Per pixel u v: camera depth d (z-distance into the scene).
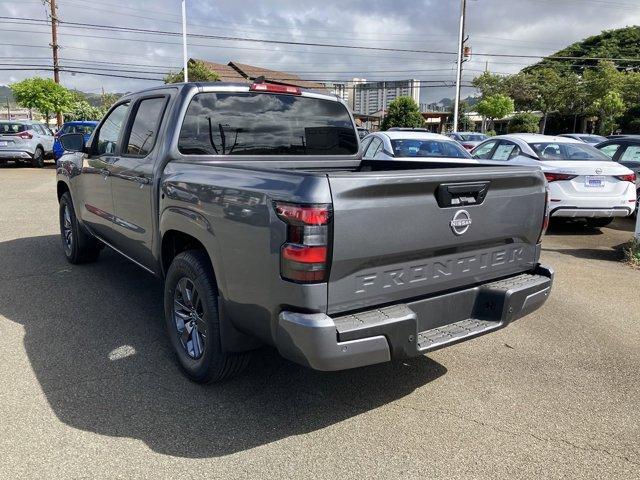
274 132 4.37
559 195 8.34
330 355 2.65
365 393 3.59
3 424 3.11
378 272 2.86
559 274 6.56
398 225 2.84
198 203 3.31
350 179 2.65
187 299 3.64
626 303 5.51
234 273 3.04
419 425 3.22
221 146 4.12
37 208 10.62
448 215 3.06
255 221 2.83
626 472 2.83
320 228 2.58
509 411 3.41
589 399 3.58
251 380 3.72
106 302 5.14
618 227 9.87
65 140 5.43
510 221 3.45
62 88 31.55
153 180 3.96
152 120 4.25
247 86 4.20
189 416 3.24
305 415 3.30
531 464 2.88
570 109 52.38
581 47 91.31
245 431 3.11
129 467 2.76
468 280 3.34
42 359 3.94
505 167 3.49
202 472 2.74
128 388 3.55
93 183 5.29
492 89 57.50
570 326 4.86
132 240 4.55
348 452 2.94
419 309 3.11
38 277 5.90
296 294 2.66
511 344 4.45
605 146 10.80
